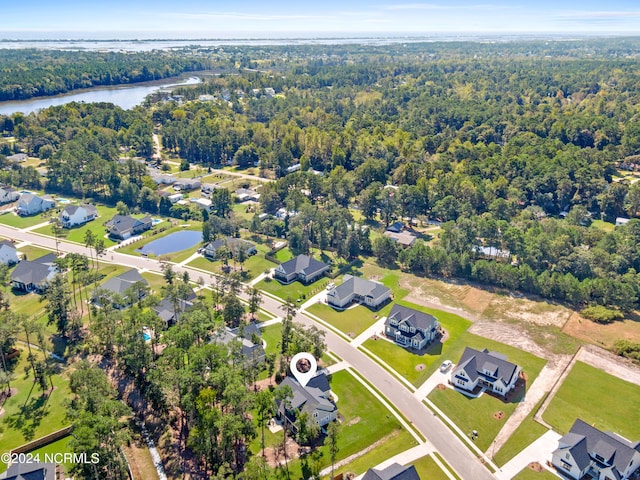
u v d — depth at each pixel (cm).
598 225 16762
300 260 13388
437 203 16900
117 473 6869
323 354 9788
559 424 7950
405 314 10431
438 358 9725
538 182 18300
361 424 7988
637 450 6975
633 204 16950
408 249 13788
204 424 6944
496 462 7244
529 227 14962
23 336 10356
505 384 8538
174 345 8662
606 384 8869
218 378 7281
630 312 11231
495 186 18188
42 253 14400
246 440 7206
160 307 10762
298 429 7450
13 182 19962
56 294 10262
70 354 9762
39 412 8162
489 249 14138
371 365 9519
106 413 6919
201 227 16812
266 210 17625
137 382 8819
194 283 12700
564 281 11731
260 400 7138
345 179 18350
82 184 19562
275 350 9844
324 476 6944
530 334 10450
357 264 13975
